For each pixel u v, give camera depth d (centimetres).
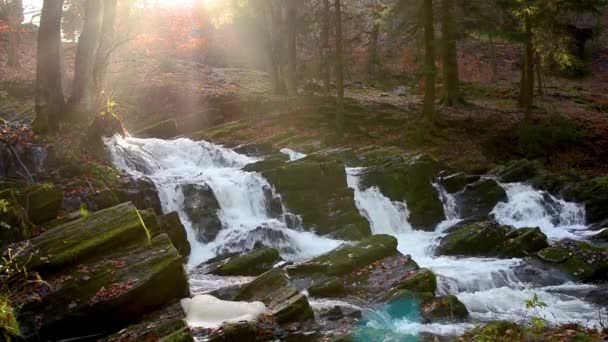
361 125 2619
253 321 881
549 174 2248
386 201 1906
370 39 3872
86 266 991
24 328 865
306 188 1730
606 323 981
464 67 4597
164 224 1376
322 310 984
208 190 1602
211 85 3030
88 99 1895
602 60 4759
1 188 1270
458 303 1029
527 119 2673
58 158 1494
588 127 2802
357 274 1173
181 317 929
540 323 769
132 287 940
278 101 2692
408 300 1020
